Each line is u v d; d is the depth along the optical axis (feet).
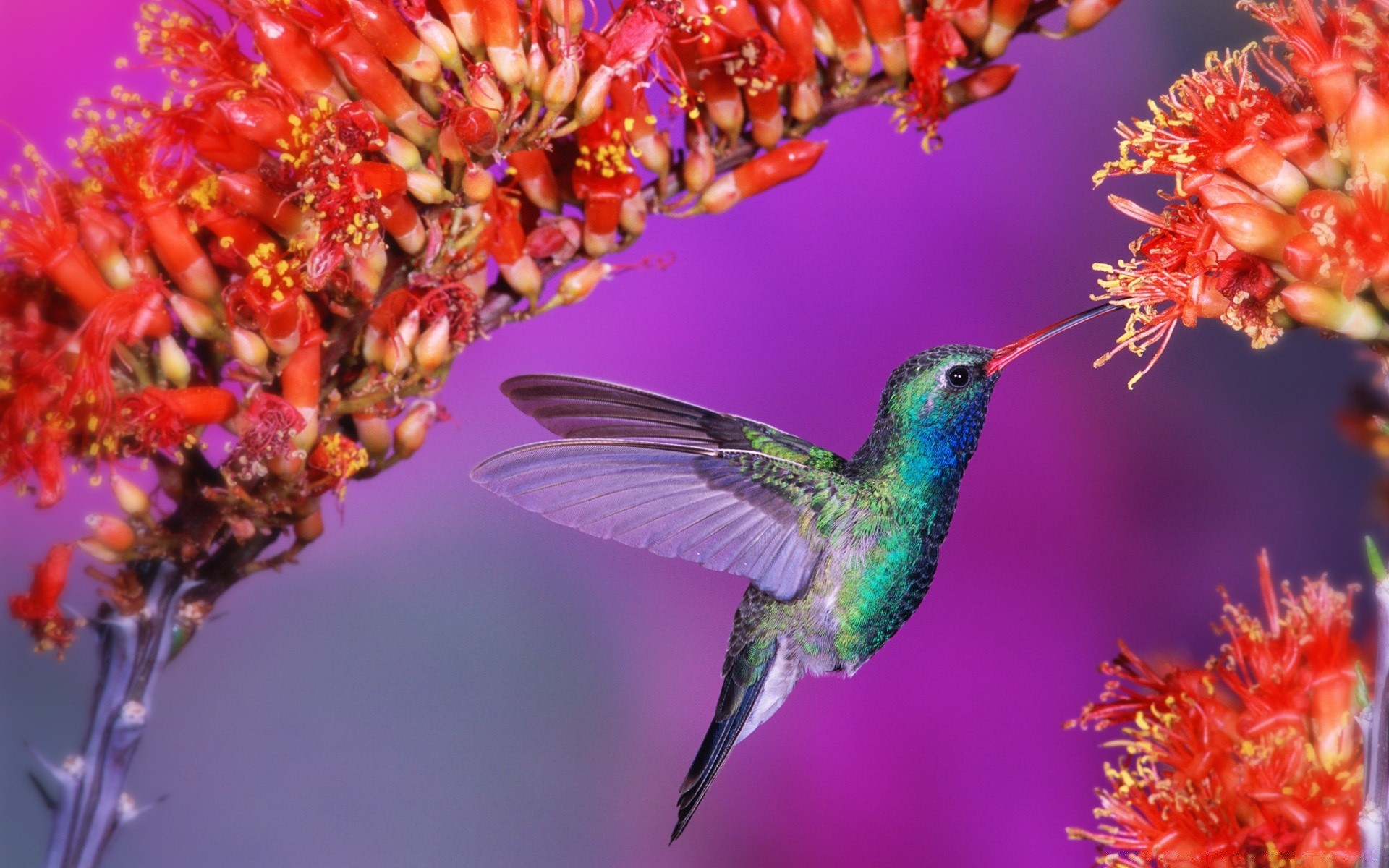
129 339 5.74
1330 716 5.76
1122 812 5.78
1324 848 5.73
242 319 5.75
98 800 5.74
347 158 5.73
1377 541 6.27
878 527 5.92
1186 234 5.72
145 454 5.75
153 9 5.77
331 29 5.74
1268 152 5.69
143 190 5.74
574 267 5.88
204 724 6.47
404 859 6.48
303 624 6.51
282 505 5.76
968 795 6.53
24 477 5.74
